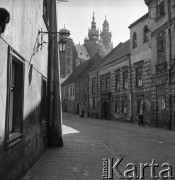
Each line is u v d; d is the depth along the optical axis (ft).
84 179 22.02
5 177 16.79
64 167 26.11
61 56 362.12
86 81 163.84
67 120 114.42
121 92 111.65
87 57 405.59
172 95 71.77
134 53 100.17
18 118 21.47
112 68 122.52
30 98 25.30
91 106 153.38
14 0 18.49
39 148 30.91
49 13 41.60
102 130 69.72
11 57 17.93
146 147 40.81
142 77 93.40
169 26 73.87
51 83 40.14
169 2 74.64
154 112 83.05
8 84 17.19
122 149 38.55
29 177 21.98
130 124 94.32
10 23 17.65
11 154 18.28
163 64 77.20
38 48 30.48
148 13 89.10
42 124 33.55
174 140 50.34
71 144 42.45
